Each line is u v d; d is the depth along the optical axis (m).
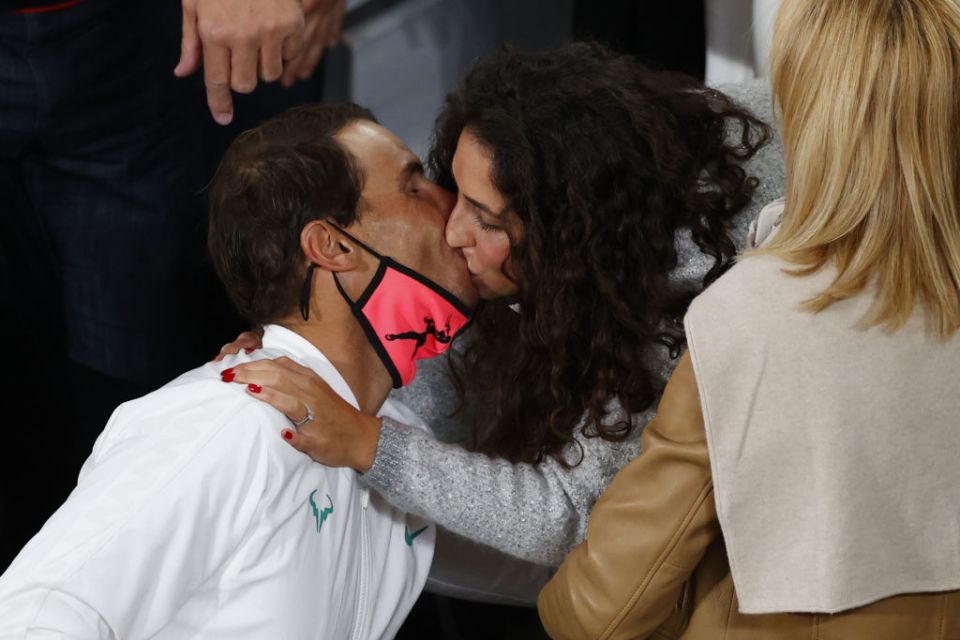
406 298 5.68
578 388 6.02
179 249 9.39
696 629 5.32
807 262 4.68
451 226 5.77
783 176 6.25
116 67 8.55
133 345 9.48
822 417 4.60
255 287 5.68
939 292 4.55
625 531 5.11
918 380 4.61
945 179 4.51
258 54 8.30
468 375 6.92
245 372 5.26
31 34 8.12
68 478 9.72
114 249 9.13
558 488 5.99
